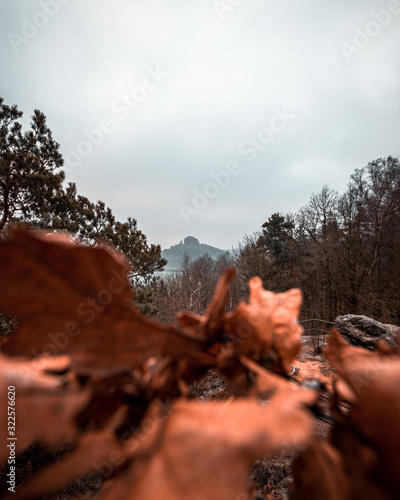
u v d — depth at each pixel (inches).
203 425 8.2
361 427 9.2
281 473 141.1
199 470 7.3
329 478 8.6
